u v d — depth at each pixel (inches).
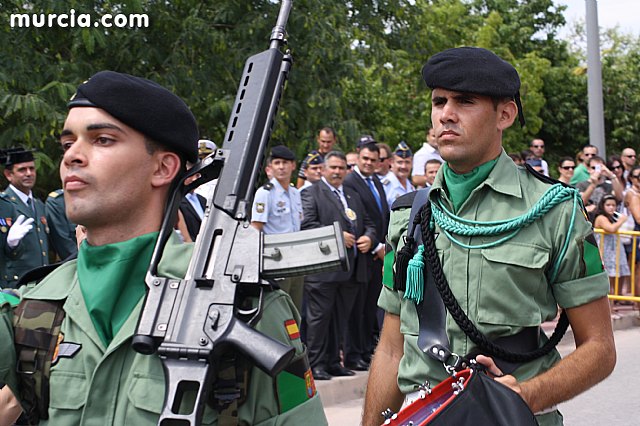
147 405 66.5
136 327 67.5
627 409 243.1
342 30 511.8
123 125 70.0
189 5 453.7
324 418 72.8
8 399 73.8
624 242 398.6
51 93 377.4
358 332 278.1
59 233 278.8
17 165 267.9
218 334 65.9
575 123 1016.9
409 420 86.2
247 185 73.2
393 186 309.9
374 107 679.1
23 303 73.1
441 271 96.7
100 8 413.7
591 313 95.7
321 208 265.1
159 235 71.7
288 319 71.1
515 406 83.4
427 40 582.9
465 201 98.2
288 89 462.6
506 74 96.3
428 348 96.0
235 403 67.0
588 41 481.4
